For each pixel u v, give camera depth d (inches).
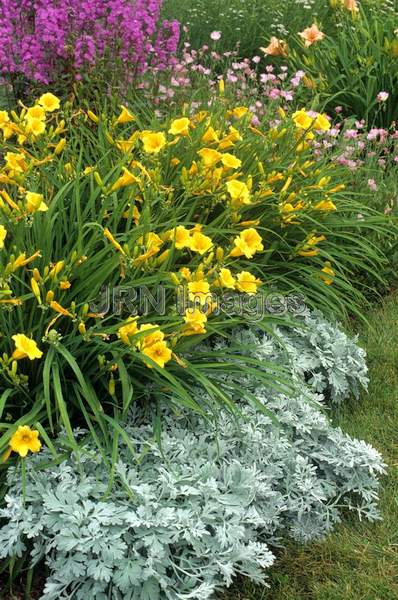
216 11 329.4
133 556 109.8
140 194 147.7
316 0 329.1
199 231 139.2
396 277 201.9
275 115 219.5
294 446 137.9
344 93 254.5
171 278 127.8
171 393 132.0
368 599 118.3
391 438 153.2
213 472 121.5
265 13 327.0
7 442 114.7
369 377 169.5
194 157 164.6
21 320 120.9
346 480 139.1
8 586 115.6
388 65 250.8
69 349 124.0
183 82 228.4
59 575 108.3
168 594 107.7
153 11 233.8
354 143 213.6
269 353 147.6
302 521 130.8
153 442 121.4
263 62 311.1
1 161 179.8
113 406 126.3
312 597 119.1
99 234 133.3
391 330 183.9
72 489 113.8
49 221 129.0
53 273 118.6
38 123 150.3
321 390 155.0
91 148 175.2
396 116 255.4
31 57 219.8
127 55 226.7
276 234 158.1
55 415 125.0
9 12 219.3
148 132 147.9
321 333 161.9
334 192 179.6
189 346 132.5
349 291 183.2
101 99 221.1
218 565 112.3
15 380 116.5
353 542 129.1
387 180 213.9
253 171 172.7
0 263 114.2
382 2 301.6
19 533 110.0
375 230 191.3
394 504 136.8
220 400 135.9
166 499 116.9
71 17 223.9
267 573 123.1
